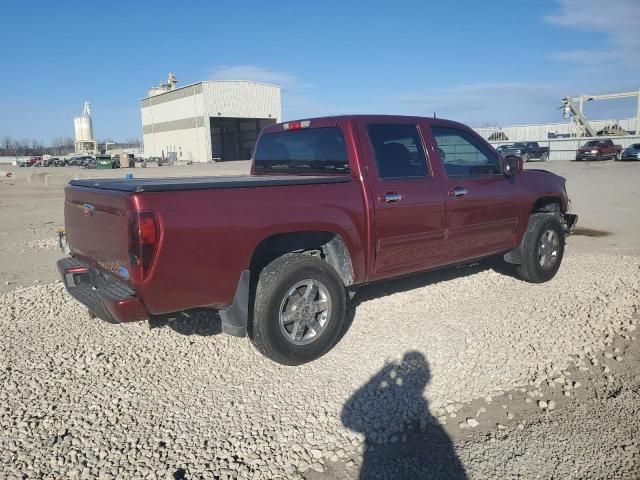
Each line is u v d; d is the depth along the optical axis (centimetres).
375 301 571
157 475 299
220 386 395
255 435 336
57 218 1419
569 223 700
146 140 9306
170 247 352
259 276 412
